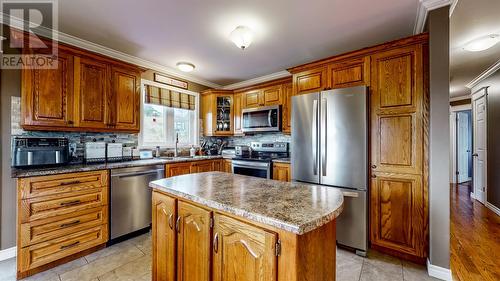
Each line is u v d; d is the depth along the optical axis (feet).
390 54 7.24
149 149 11.23
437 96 6.13
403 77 6.98
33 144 6.91
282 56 10.23
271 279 2.94
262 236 3.05
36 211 6.16
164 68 11.78
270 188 4.63
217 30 7.84
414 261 6.79
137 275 6.14
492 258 7.18
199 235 3.98
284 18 7.04
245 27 7.44
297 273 2.76
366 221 7.23
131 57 10.25
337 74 8.42
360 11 6.66
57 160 7.41
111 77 8.80
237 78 13.85
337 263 6.81
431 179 6.21
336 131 7.75
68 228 6.74
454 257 7.25
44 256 6.27
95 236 7.33
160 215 4.91
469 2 6.32
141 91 11.00
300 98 8.77
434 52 6.15
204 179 5.63
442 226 6.05
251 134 13.85
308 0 6.13
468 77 13.33
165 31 7.91
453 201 13.84
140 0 6.15
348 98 7.54
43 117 7.11
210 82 14.65
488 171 12.49
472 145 14.75
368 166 7.46
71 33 8.05
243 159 11.57
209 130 13.88
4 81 7.01
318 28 7.68
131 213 8.34
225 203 3.53
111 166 7.74
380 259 7.01
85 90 8.04
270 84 12.01
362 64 7.82
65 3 6.28
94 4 6.33
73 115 7.73
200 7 6.47
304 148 8.59
